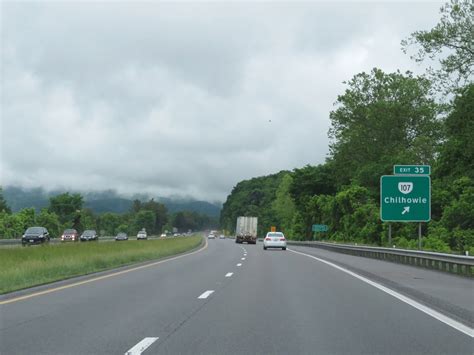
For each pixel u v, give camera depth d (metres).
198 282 20.05
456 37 51.84
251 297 15.55
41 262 24.73
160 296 15.78
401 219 32.31
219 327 10.84
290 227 138.62
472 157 58.16
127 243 51.88
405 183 32.50
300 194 116.81
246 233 87.19
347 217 82.19
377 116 81.75
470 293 16.11
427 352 8.73
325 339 9.70
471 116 50.44
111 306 13.73
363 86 85.50
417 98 82.31
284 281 20.45
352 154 85.44
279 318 11.93
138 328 10.72
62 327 10.82
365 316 12.25
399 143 82.06
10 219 124.88
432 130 80.75
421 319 11.89
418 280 20.44
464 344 9.34
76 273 23.62
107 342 9.41
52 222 138.75
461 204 54.47
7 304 14.11
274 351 8.76
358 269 26.17
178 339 9.66
